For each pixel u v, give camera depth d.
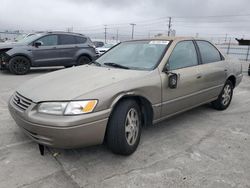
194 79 4.30
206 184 2.84
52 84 3.36
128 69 3.84
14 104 3.40
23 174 2.96
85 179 2.89
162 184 2.82
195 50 4.61
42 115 2.96
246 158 3.44
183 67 4.21
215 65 4.94
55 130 2.86
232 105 5.98
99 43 27.02
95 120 2.96
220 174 3.04
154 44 4.28
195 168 3.15
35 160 3.27
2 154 3.40
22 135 3.98
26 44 10.74
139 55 4.16
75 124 2.85
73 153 3.45
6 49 10.71
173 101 3.96
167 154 3.49
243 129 4.48
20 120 3.17
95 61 4.54
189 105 4.38
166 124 4.62
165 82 3.78
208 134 4.21
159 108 3.75
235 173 3.07
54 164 3.18
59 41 11.28
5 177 2.89
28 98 3.16
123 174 3.00
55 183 2.81
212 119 4.94
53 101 2.96
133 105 3.37
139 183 2.83
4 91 7.17
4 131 4.13
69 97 2.96
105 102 3.03
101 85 3.17
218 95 5.25
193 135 4.16
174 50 4.14
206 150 3.64
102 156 3.38
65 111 2.89
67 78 3.54
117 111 3.18
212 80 4.82
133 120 3.42
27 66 10.73
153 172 3.05
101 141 3.11
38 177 2.91
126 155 3.38
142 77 3.53
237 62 5.83
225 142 3.93
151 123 3.77
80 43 11.84
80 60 11.82
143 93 3.47
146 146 3.71
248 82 9.75
